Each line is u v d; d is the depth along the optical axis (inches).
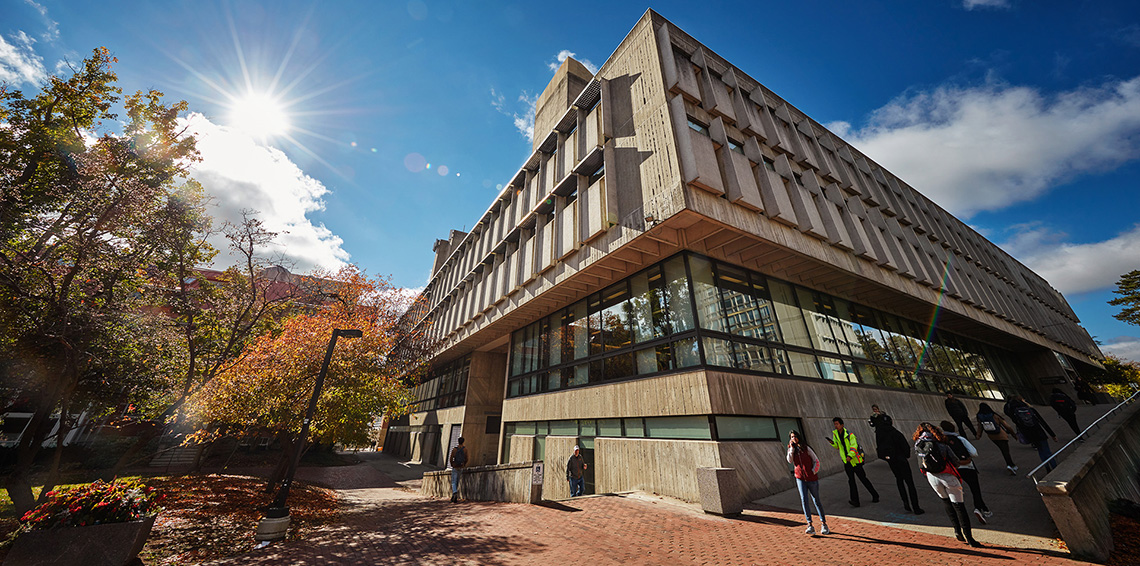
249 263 602.5
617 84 647.1
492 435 1107.9
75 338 446.6
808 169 686.5
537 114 1045.8
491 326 923.4
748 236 511.2
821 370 593.3
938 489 236.2
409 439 1533.0
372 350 549.3
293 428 485.1
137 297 550.3
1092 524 191.6
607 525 326.3
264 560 268.7
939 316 863.7
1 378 493.0
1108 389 1446.9
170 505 414.3
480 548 278.8
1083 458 229.9
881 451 319.6
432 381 1449.3
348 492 701.9
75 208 466.0
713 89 601.0
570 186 681.6
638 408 533.6
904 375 730.2
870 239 709.9
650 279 579.2
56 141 477.7
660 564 227.1
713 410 436.8
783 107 732.7
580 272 608.4
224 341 656.4
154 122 511.2
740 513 341.4
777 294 609.6
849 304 724.7
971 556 203.8
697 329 482.3
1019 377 1133.7
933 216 1014.4
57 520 228.1
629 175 559.8
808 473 273.7
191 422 555.5
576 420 650.8
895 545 230.7
